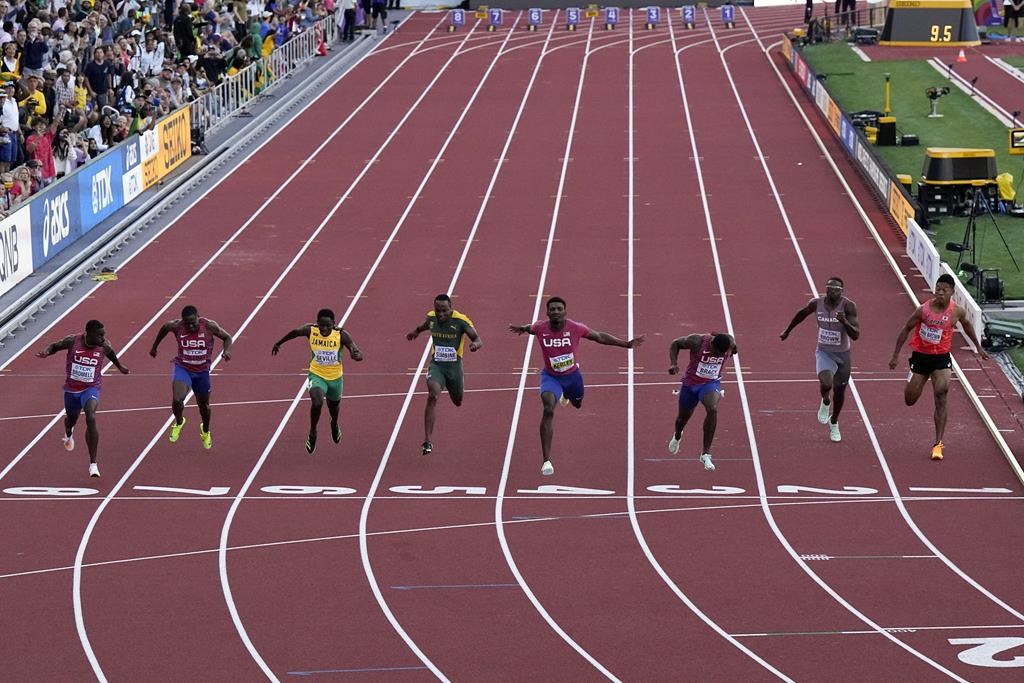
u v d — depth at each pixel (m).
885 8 144.38
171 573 38.38
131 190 83.06
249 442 49.09
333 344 45.94
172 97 93.56
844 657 33.03
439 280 70.06
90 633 34.75
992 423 49.62
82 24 88.06
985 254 72.62
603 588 37.16
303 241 77.44
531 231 79.19
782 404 52.53
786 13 162.75
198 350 46.44
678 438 45.59
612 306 65.62
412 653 33.50
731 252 74.56
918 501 43.16
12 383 55.81
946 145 98.00
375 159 97.12
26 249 67.50
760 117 108.94
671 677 32.09
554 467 46.47
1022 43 140.25
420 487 44.75
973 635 34.12
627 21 158.38
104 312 65.06
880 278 69.56
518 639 34.19
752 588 37.06
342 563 38.94
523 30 152.00
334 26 141.38
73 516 42.47
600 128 105.94
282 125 107.31
